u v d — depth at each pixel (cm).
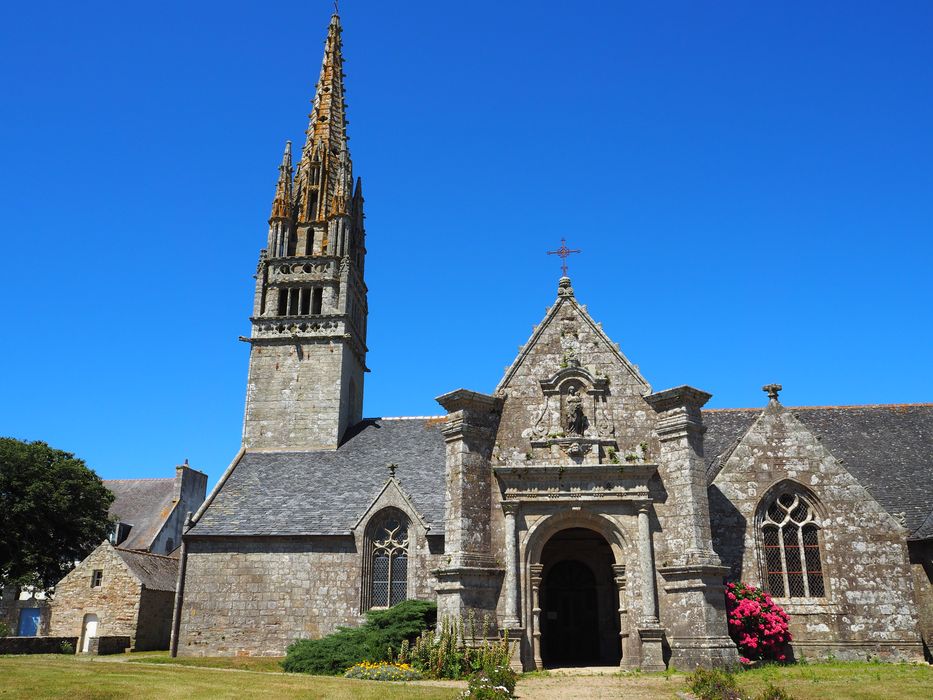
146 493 6312
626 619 2489
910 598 2622
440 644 2372
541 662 2506
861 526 2711
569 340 2812
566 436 2672
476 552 2544
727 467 2816
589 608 3102
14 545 5034
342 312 4688
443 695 1822
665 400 2647
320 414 4512
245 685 1997
